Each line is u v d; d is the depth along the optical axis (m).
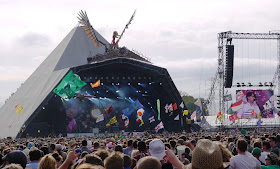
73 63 98.12
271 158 9.52
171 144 13.07
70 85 42.72
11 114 85.00
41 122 76.62
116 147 12.63
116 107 89.06
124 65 80.12
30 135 74.88
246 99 83.75
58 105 78.44
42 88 83.31
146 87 87.25
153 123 89.88
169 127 87.25
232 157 8.49
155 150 7.14
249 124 95.12
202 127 92.88
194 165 4.82
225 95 85.19
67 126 82.62
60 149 14.80
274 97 83.44
